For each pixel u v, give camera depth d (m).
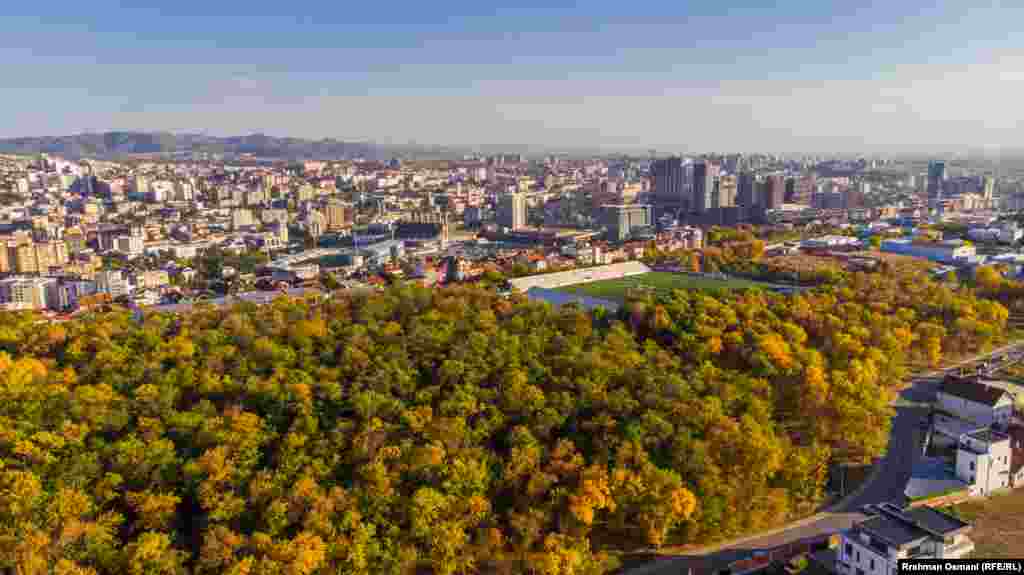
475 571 191.25
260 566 173.75
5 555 171.75
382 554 186.12
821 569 192.00
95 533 182.25
